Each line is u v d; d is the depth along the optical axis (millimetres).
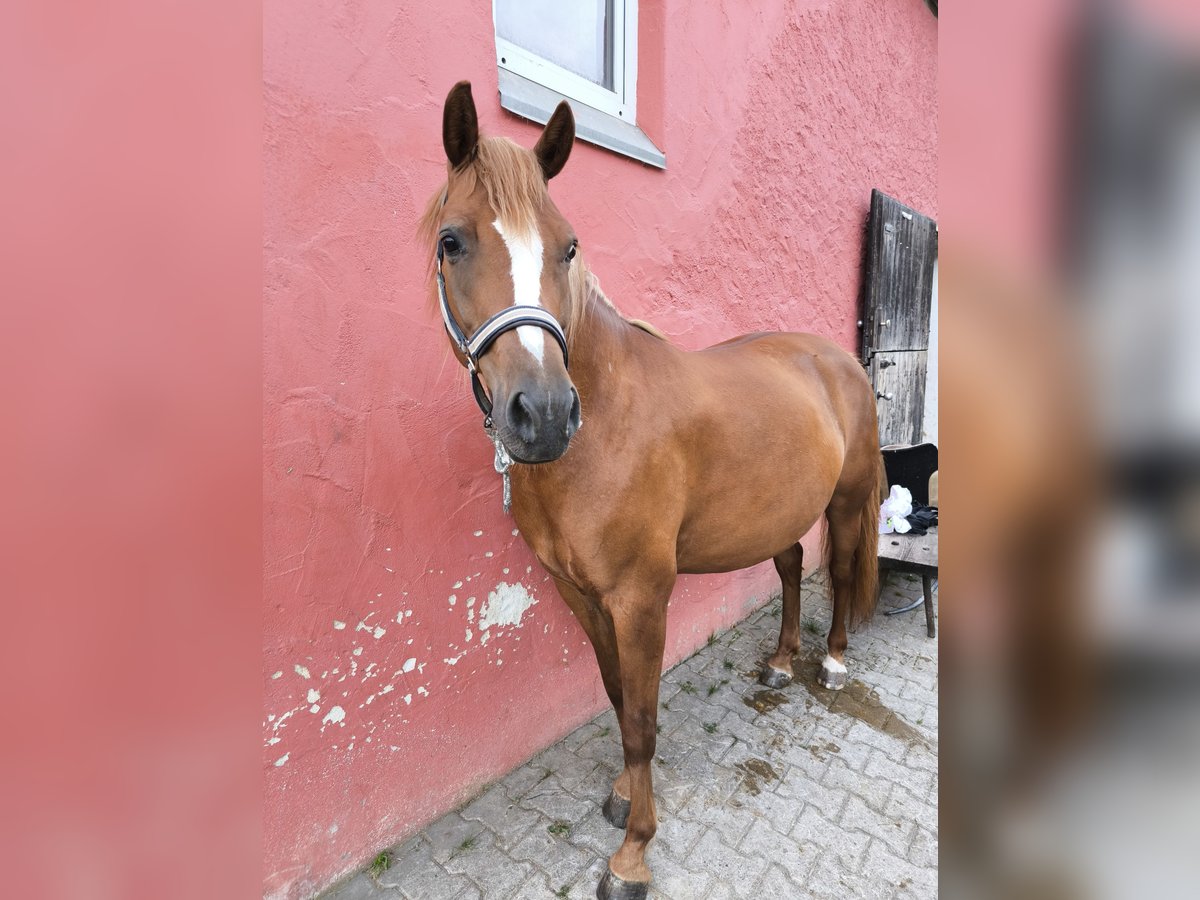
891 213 3430
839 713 2146
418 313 1478
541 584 1838
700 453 1487
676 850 1565
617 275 1996
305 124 1256
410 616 1516
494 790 1759
